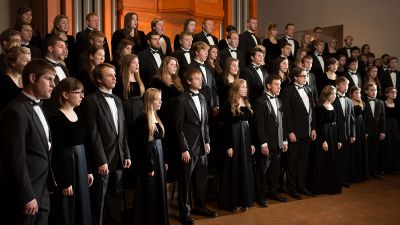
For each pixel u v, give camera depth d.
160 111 4.35
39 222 2.61
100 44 4.25
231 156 4.43
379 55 8.85
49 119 2.98
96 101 3.44
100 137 3.41
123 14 6.93
